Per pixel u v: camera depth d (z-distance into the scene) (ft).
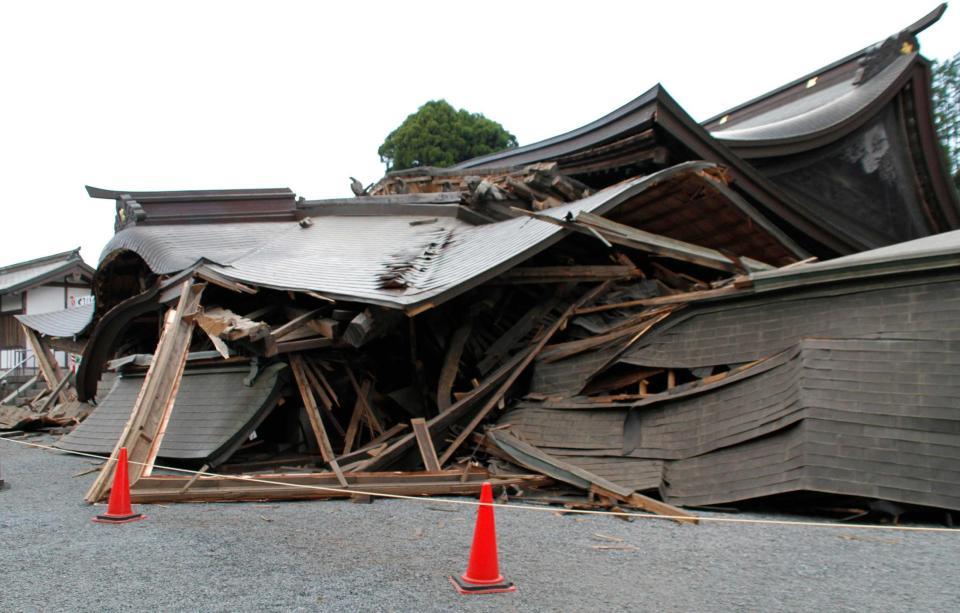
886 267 20.04
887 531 17.58
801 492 19.15
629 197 31.40
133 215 43.16
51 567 13.05
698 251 32.71
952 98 110.83
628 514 18.99
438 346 31.37
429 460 24.26
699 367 23.58
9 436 44.91
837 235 48.78
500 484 22.36
